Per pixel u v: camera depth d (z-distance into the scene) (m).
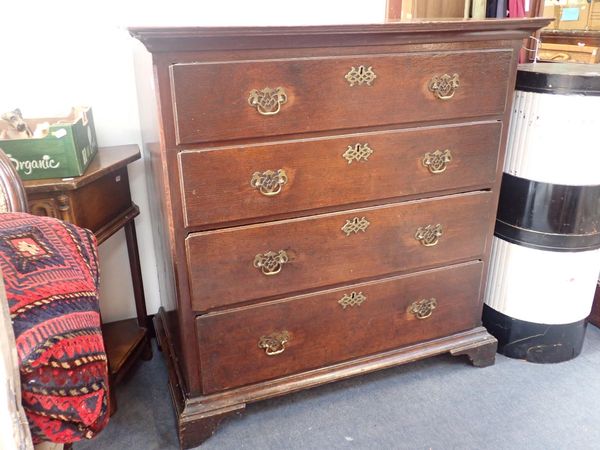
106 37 1.45
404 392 1.50
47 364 0.60
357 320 1.39
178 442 1.33
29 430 0.59
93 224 1.29
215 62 1.03
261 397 1.32
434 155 1.30
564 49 2.71
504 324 1.63
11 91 1.41
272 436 1.34
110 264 1.67
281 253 1.23
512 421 1.38
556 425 1.37
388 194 1.29
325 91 1.13
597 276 1.58
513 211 1.52
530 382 1.54
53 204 1.18
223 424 1.38
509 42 1.29
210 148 1.08
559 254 1.48
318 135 1.17
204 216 1.13
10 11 1.35
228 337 1.25
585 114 1.35
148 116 1.29
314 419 1.40
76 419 0.64
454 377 1.56
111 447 1.32
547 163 1.42
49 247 0.72
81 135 1.24
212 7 1.54
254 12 1.59
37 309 0.62
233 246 1.18
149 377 1.59
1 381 0.56
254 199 1.15
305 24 1.07
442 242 1.41
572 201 1.43
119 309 1.73
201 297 1.19
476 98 1.30
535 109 1.40
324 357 1.39
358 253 1.31
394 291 1.40
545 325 1.56
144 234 1.69
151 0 1.47
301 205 1.20
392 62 1.17
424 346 1.51
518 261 1.54
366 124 1.20
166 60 1.00
